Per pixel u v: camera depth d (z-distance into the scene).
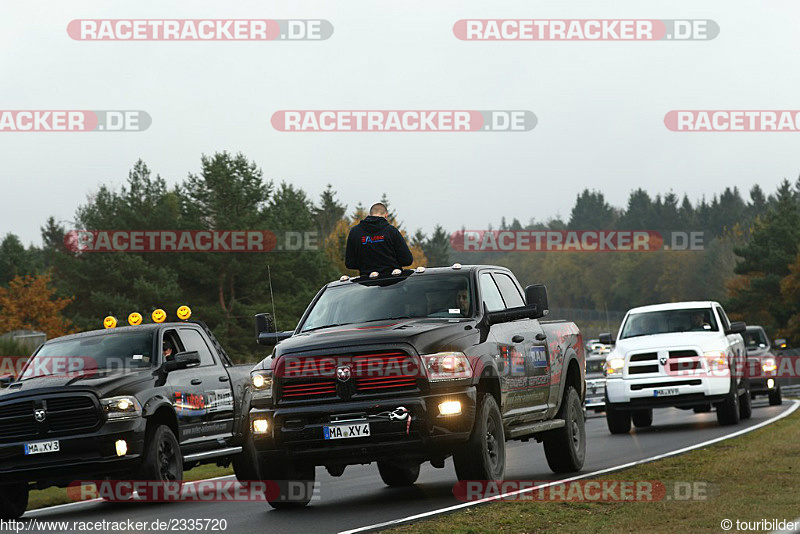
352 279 42.94
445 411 35.91
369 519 34.16
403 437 35.81
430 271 42.16
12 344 103.50
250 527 34.31
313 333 38.78
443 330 37.53
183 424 48.00
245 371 55.16
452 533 29.28
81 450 43.44
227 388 52.59
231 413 52.66
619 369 75.31
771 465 43.38
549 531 29.22
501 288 44.03
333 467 43.88
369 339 36.38
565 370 46.50
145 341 49.16
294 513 37.62
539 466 50.72
